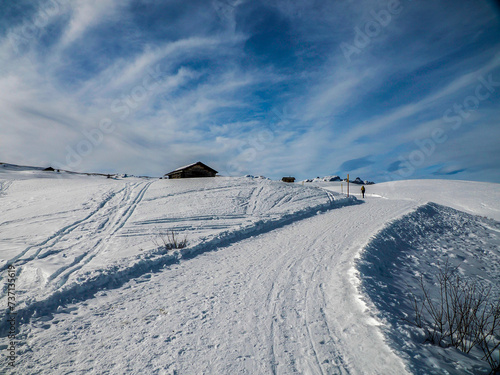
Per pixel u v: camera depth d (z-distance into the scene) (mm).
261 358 2855
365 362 2570
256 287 5172
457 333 3268
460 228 14188
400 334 2965
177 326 3670
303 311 3971
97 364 2797
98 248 7992
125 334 3469
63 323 3789
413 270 6789
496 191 31609
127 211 13281
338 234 10336
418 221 13617
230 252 8438
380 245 8117
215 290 5090
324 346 2996
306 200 20156
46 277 5355
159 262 7094
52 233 9102
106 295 4934
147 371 2666
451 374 2242
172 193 18109
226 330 3514
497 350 2855
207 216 13094
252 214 14625
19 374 2605
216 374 2600
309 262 6730
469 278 6695
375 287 4652
